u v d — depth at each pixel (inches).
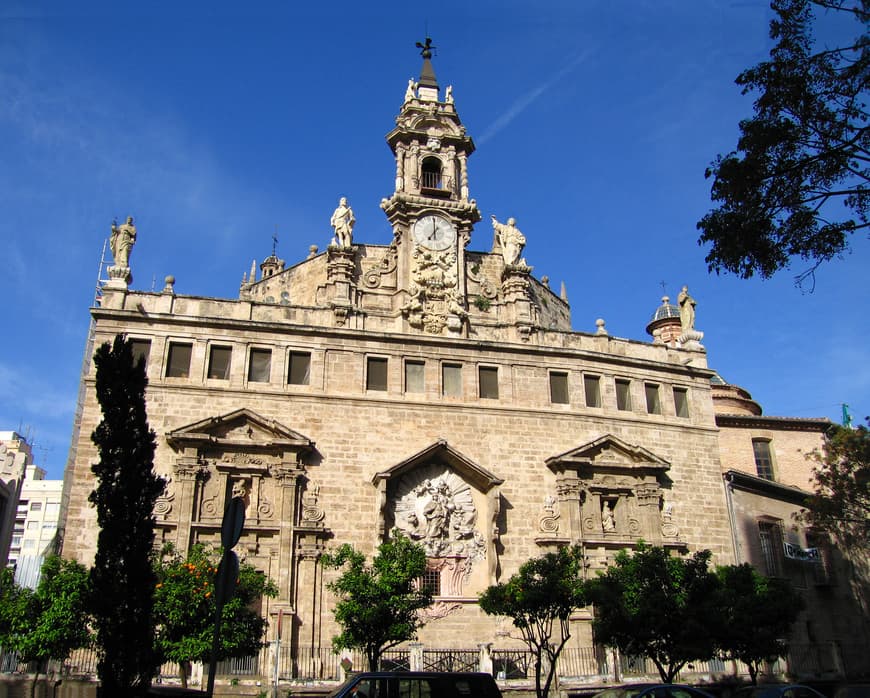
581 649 1397.6
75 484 1299.2
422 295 1600.6
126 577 773.3
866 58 676.1
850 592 1765.5
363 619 1056.2
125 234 1501.0
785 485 1776.6
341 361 1492.4
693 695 780.6
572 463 1524.4
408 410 1494.8
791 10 711.1
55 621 992.9
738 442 1920.5
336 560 1117.7
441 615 1379.2
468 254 1768.0
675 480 1624.0
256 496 1370.6
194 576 967.6
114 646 751.1
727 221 736.3
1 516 2379.4
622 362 1658.5
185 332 1435.8
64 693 1146.0
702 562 1157.1
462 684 745.6
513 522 1485.0
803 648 1583.4
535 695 1264.8
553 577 1126.4
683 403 1710.1
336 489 1409.9
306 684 1198.3
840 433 1658.5
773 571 1651.1
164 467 1350.9
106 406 821.9
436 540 1423.5
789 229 722.2
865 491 1601.9
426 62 1911.9
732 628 1118.4
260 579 1053.8
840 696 920.9
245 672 1237.1
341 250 1608.0
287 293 1770.4
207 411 1398.9
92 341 1513.3
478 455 1505.9
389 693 733.3
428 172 1791.3
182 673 1003.9
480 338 1611.7
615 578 1149.7
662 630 1066.1
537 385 1588.3
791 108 709.9
